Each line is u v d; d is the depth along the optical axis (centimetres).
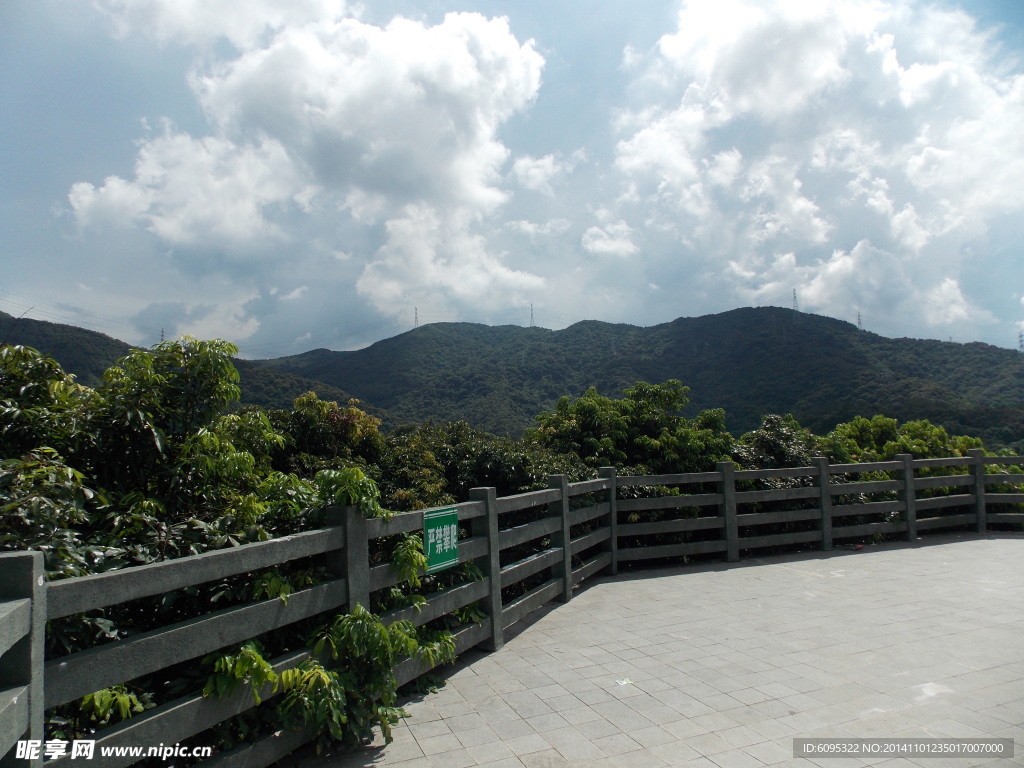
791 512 891
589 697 411
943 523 1002
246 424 449
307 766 326
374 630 349
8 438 346
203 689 278
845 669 455
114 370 386
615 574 782
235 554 295
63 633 249
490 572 511
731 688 423
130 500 346
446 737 357
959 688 418
